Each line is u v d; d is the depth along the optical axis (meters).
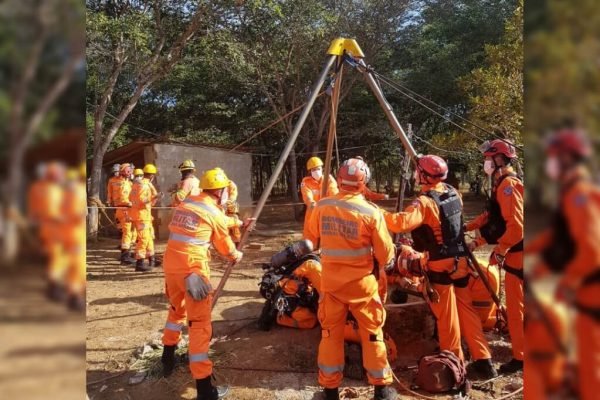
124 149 13.55
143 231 8.95
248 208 14.65
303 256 5.11
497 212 4.39
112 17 11.95
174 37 13.63
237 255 4.34
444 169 4.16
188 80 19.61
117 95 18.67
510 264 4.07
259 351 4.73
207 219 4.00
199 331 3.81
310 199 7.15
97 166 12.12
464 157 13.46
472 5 18.86
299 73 16.45
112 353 4.84
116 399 3.96
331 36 16.06
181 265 3.89
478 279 4.91
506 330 4.95
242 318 5.68
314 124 17.41
